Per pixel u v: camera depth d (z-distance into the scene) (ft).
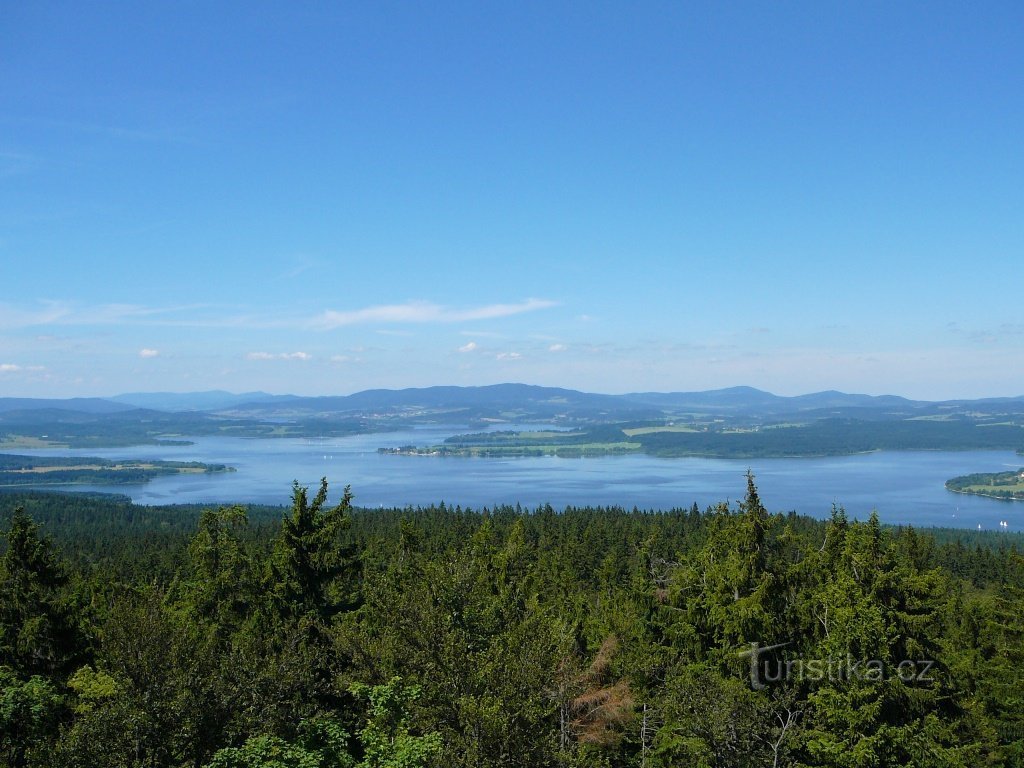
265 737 70.64
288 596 117.19
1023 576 228.63
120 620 80.02
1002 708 123.65
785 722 101.86
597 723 105.19
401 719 75.41
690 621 121.90
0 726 77.66
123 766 70.03
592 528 406.21
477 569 108.17
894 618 98.99
